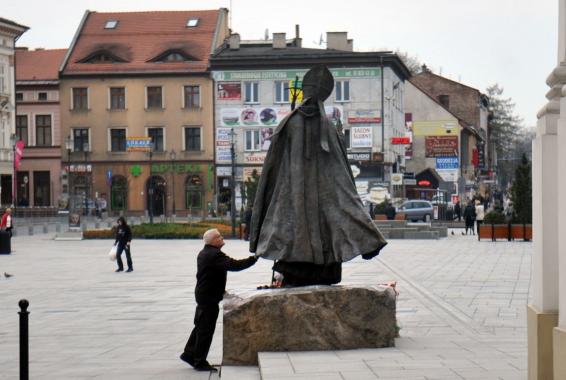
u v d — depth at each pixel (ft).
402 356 33.47
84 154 271.08
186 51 268.21
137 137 260.21
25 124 280.72
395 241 141.79
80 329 51.26
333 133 37.88
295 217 36.96
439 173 257.55
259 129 258.57
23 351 29.71
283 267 37.35
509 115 435.94
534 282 27.81
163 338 47.26
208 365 37.86
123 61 270.46
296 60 254.88
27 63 286.46
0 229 126.21
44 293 72.28
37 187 280.92
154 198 271.28
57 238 161.48
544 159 26.58
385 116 252.21
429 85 350.84
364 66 251.39
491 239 139.95
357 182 249.75
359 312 35.47
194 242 151.74
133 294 69.92
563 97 24.30
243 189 196.44
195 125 265.75
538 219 27.07
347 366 30.94
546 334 26.22
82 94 272.10
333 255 36.94
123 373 37.37
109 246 141.69
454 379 28.04
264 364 31.63
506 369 30.14
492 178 331.77
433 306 54.95
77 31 279.49
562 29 25.85
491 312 51.67
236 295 36.32
